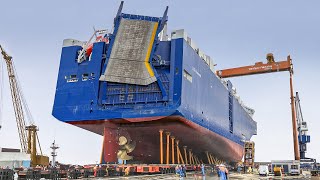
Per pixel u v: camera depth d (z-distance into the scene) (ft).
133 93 190.39
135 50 195.62
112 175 155.02
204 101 225.56
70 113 198.29
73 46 211.41
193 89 202.80
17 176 110.01
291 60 358.43
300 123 372.17
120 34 200.75
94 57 202.90
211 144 257.34
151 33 197.06
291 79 356.38
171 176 158.51
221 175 102.32
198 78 215.10
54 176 122.83
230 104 322.75
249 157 294.05
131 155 220.64
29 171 115.03
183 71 187.42
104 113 190.80
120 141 202.69
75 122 199.52
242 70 376.68
